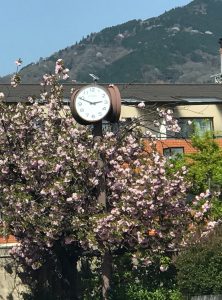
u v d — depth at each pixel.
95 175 15.84
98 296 17.66
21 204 15.48
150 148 17.53
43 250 17.23
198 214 16.47
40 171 15.78
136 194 15.58
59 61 17.66
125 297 16.31
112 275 16.98
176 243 16.02
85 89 15.78
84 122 15.84
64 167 15.66
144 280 17.33
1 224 15.81
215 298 11.66
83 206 15.83
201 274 12.36
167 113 17.48
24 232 16.19
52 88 17.53
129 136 16.97
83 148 15.77
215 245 12.29
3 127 16.66
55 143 16.28
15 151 16.52
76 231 15.91
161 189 15.94
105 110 15.72
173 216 16.33
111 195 16.31
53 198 15.42
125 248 16.56
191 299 12.60
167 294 16.62
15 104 17.67
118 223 15.24
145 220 15.84
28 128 16.81
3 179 16.41
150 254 16.16
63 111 17.25
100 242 15.49
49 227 15.50
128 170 16.25
